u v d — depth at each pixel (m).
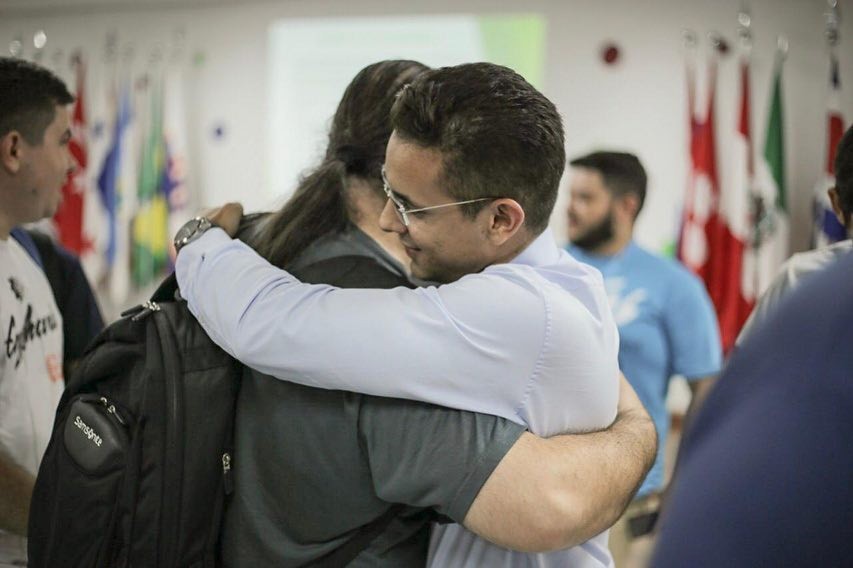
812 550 0.48
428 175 0.84
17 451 1.36
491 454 0.79
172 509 0.89
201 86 4.35
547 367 0.82
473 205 0.84
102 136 4.29
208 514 0.93
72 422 0.93
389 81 0.98
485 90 0.83
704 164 3.38
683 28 3.54
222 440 0.93
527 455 0.80
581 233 2.39
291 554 0.90
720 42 3.46
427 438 0.81
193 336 0.93
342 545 0.89
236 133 4.32
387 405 0.84
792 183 3.39
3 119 1.36
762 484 0.50
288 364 0.83
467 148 0.82
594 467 0.82
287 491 0.89
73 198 4.32
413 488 0.82
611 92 3.67
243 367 0.95
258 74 4.25
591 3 3.67
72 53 4.54
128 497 0.90
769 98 3.37
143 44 4.41
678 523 0.53
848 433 0.49
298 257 0.96
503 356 0.81
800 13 3.35
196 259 0.93
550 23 3.73
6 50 4.68
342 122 1.01
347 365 0.80
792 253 3.40
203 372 0.91
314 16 4.12
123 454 0.90
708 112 3.40
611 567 1.01
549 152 0.85
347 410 0.85
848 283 0.53
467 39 3.85
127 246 4.25
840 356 0.50
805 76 3.35
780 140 3.30
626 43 3.63
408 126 0.84
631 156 2.38
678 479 0.57
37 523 0.97
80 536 0.91
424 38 3.91
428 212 0.86
